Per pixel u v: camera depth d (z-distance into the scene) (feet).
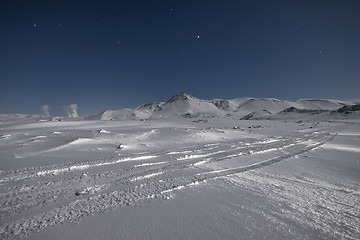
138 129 77.66
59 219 12.92
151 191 18.03
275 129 128.77
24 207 14.43
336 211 15.31
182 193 17.84
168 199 16.43
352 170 29.68
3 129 83.71
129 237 11.25
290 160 35.27
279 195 18.20
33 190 17.53
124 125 117.70
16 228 11.79
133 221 12.90
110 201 15.76
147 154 35.32
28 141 43.34
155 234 11.59
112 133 61.05
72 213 13.71
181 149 42.32
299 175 25.70
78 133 58.65
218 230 12.17
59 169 23.61
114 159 30.01
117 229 11.97
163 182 20.63
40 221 12.62
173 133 67.51
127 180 20.94
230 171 26.07
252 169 27.66
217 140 61.67
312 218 14.07
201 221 13.15
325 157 39.40
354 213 15.05
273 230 12.34
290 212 14.88
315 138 77.66
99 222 12.67
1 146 37.65
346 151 47.75
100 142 45.42
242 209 15.08
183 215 13.87
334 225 13.19
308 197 18.01
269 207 15.60
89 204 15.15
